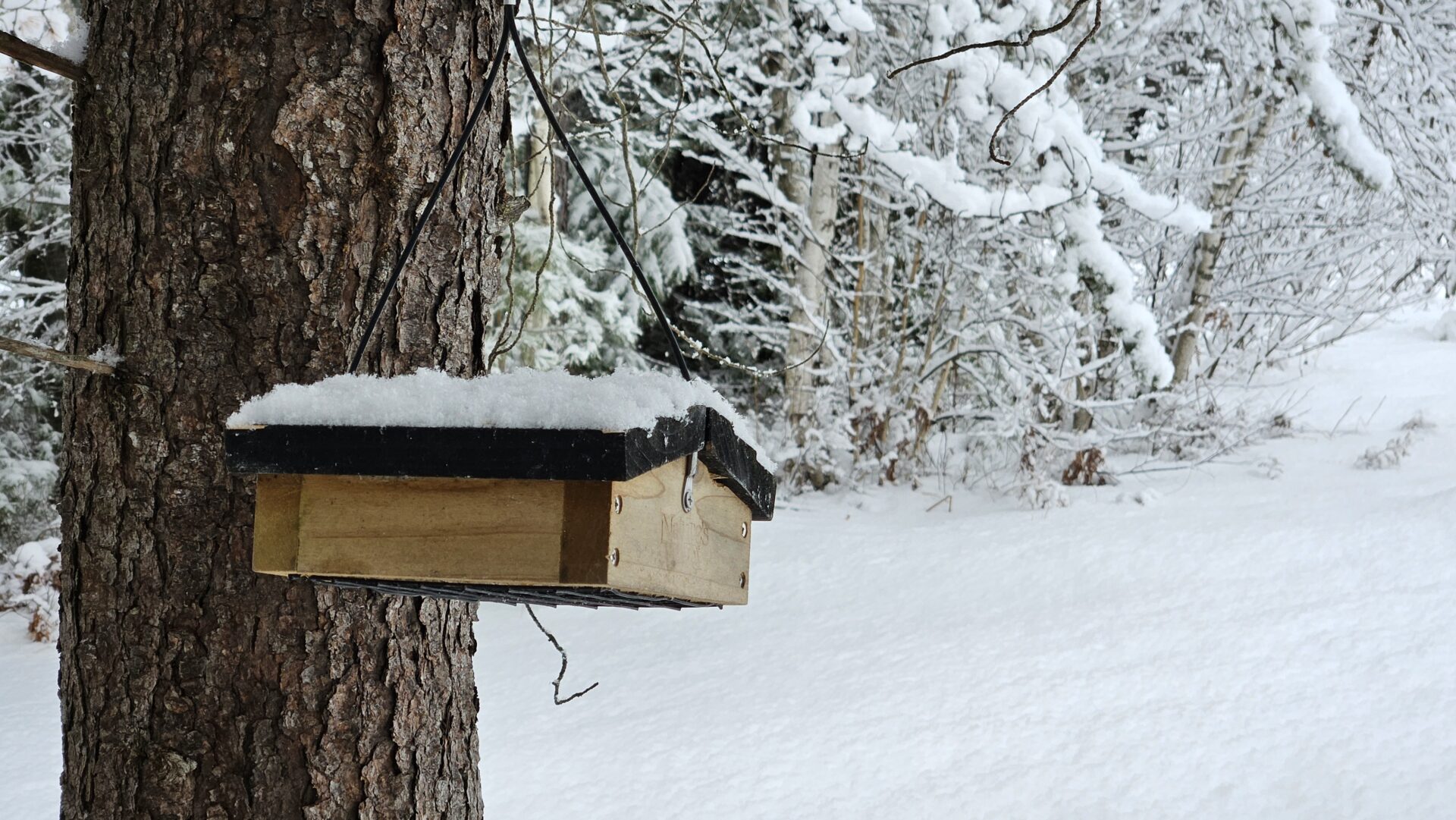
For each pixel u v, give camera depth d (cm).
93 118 193
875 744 489
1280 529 726
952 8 798
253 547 172
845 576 738
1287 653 555
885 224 1056
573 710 547
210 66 188
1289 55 838
